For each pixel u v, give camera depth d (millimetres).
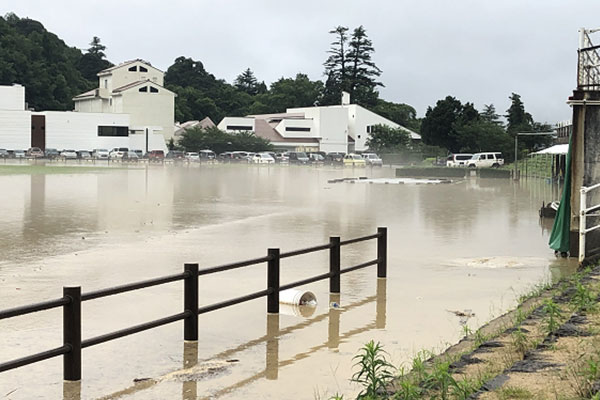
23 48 152875
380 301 11445
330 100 161625
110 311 10555
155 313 10477
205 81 179000
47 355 6980
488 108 125000
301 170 78375
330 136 129500
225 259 15648
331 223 23375
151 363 8094
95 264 14898
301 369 7836
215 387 7230
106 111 123375
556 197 36812
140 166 81250
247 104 169875
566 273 13922
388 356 8227
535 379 5969
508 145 97500
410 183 51031
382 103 160250
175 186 43719
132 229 21281
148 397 6938
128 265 14789
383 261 13352
